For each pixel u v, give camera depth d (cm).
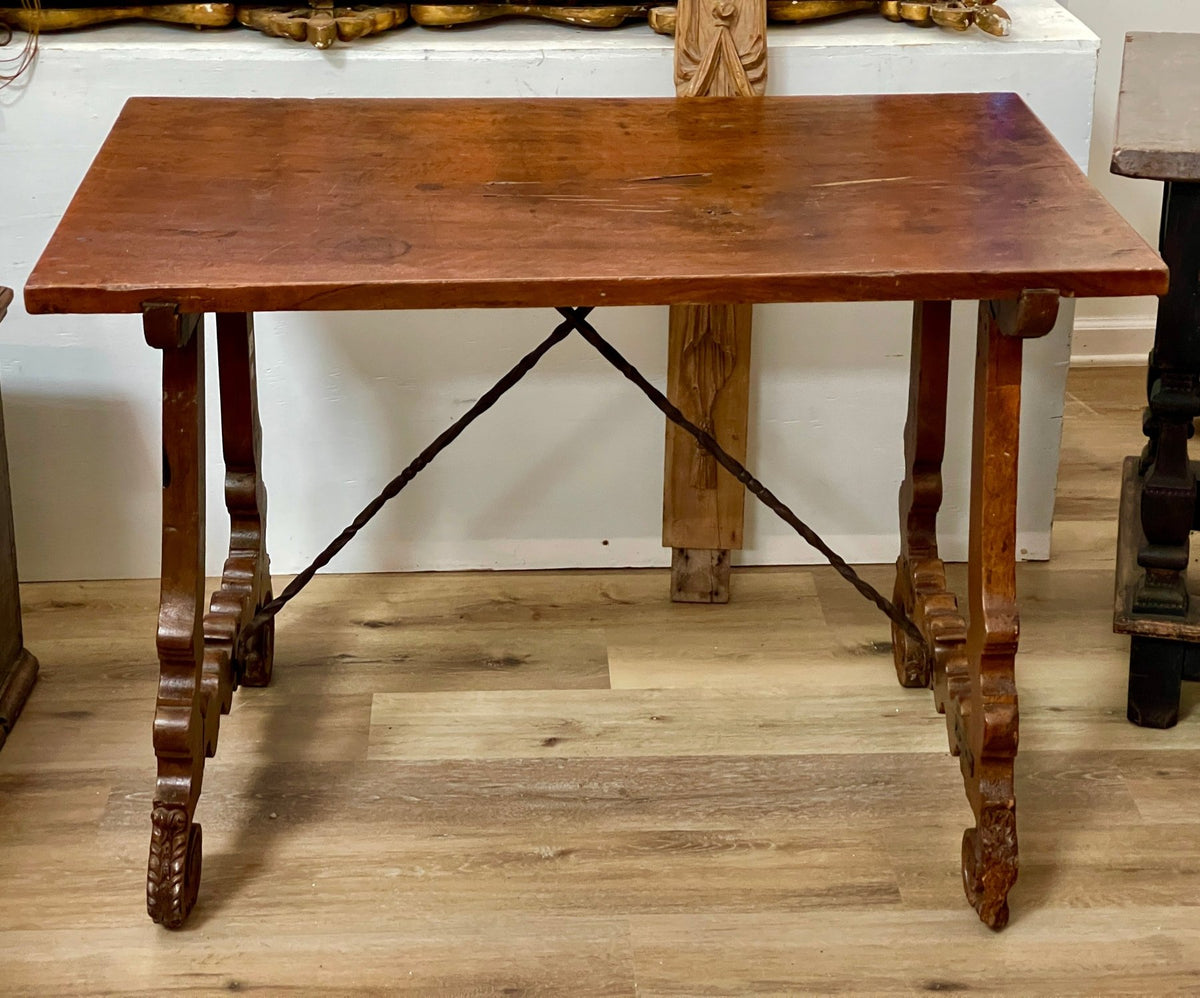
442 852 212
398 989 189
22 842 213
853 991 189
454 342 262
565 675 252
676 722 240
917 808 221
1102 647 260
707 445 218
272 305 166
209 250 174
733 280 169
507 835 215
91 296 164
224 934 198
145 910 202
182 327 171
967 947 197
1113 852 213
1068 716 241
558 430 270
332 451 270
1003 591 191
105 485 270
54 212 248
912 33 248
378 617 268
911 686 247
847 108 224
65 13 240
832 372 266
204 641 216
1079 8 323
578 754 232
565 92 245
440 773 228
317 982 190
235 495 233
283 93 243
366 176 198
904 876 208
